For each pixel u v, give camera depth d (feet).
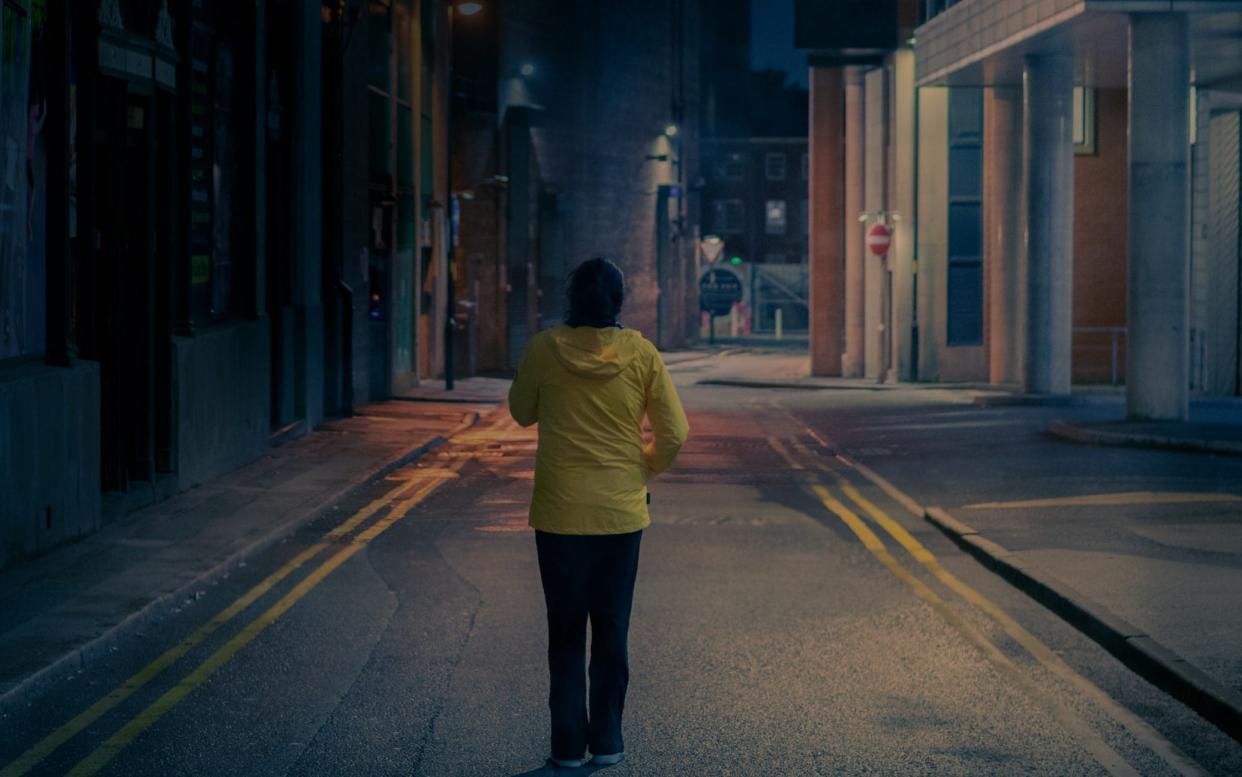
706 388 119.44
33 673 23.03
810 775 18.95
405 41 97.14
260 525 39.22
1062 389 90.12
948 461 57.82
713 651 25.94
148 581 30.99
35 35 33.96
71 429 35.78
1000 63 90.17
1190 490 46.16
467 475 53.88
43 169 35.06
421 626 28.07
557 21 147.84
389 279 90.74
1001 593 31.35
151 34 41.91
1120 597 28.58
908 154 115.24
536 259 143.43
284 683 23.70
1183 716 21.63
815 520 42.57
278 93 64.28
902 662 25.07
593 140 160.25
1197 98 94.68
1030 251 89.15
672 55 188.34
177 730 21.02
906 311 116.26
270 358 64.18
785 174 286.46
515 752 19.98
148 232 42.19
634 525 18.66
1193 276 98.12
